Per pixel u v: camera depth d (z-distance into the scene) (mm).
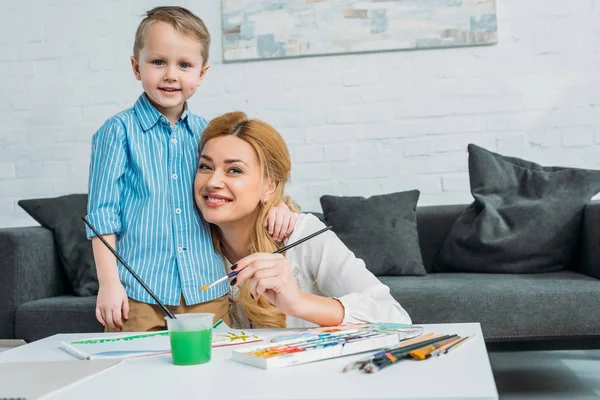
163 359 1080
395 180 3420
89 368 1006
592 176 2844
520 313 2332
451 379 863
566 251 2779
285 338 1115
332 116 3453
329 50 3432
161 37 1795
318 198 3453
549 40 3346
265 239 1635
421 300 2375
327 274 1556
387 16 3404
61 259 2920
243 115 1658
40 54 3600
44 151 3592
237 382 896
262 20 3471
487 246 2816
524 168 2975
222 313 1821
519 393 2449
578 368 2820
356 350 1047
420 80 3408
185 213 1805
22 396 849
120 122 1817
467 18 3363
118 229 1768
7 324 2660
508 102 3367
